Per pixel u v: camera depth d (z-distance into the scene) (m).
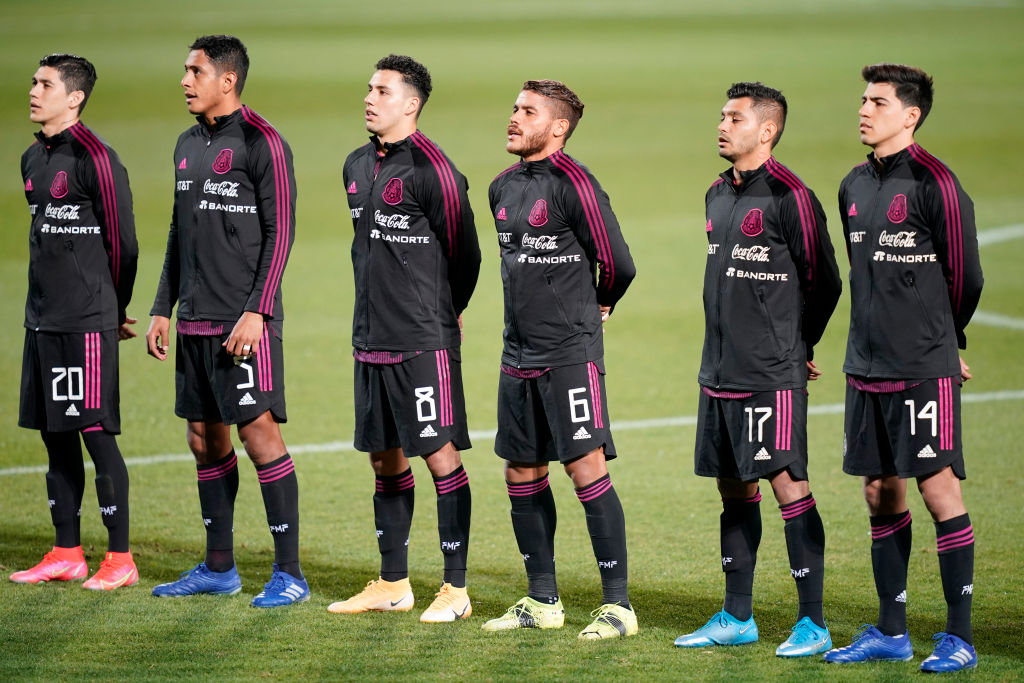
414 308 16.98
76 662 15.12
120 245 18.47
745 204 15.82
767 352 15.76
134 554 20.22
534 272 16.25
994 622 16.72
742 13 156.00
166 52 112.50
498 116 77.81
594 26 140.75
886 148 15.33
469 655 15.48
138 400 30.38
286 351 35.22
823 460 25.91
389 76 16.81
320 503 23.12
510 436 16.80
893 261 15.18
